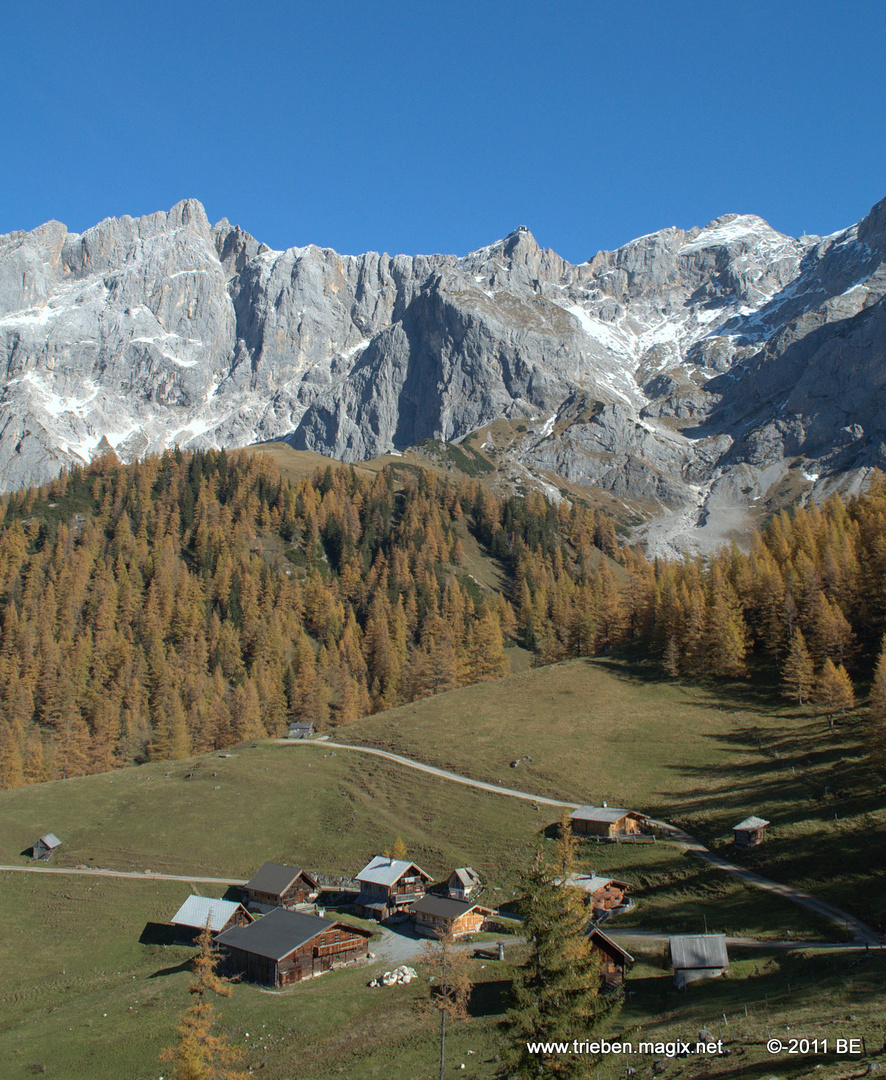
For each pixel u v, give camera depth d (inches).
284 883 3358.8
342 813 4119.1
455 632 7859.3
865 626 5078.7
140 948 3100.4
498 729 4992.6
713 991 2092.8
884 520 5959.6
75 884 3631.9
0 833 4138.8
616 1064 1617.9
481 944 2738.7
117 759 5905.5
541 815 3816.4
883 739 3412.9
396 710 5757.9
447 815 3954.2
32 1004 2728.8
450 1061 1866.4
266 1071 2001.7
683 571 6830.7
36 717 6722.4
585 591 7834.6
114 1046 2237.9
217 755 5280.5
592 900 2910.9
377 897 3238.2
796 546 6427.2
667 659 5565.9
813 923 2532.0
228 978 2645.2
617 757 4370.1
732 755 4163.4
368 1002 2362.2
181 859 3838.6
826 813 3253.0
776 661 5275.6
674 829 3513.8
